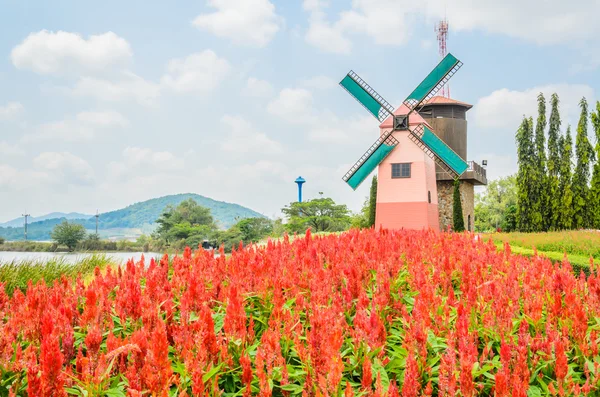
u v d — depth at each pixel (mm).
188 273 7719
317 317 5145
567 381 4875
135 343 4727
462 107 39719
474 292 6621
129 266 7977
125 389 4676
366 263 8609
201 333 4852
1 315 5879
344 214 69500
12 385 4543
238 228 77062
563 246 21281
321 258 9203
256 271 7156
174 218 100688
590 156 44125
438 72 30047
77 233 84750
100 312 5594
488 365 5148
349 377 5234
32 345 5191
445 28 41719
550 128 46125
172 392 4590
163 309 6465
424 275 7777
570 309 6328
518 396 4191
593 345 5438
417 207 29750
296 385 4789
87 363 4434
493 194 68812
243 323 5348
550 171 45781
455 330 5684
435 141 29984
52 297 6105
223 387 5129
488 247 11430
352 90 31703
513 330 6254
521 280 8445
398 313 6863
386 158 30797
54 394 3963
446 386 4676
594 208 43594
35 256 15688
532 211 46125
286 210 69688
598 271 7820
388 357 5324
